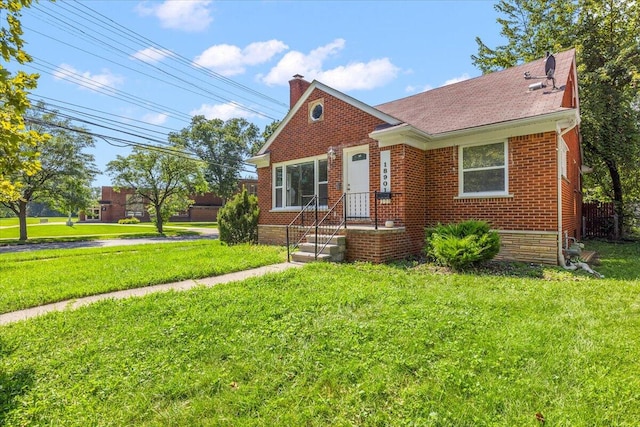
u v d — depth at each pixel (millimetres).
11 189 3398
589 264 8617
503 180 8719
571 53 11156
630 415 2439
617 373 2961
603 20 16203
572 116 7523
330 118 11125
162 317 4562
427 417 2469
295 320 4309
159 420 2514
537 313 4488
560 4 17266
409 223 9398
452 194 9516
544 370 3031
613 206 16625
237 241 13797
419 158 9844
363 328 3980
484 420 2416
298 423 2439
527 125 8219
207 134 45969
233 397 2754
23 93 2920
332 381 2943
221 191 46500
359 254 8852
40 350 3658
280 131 12812
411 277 6680
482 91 11023
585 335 3738
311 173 11867
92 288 6273
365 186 10250
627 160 15516
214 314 4547
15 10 2818
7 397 2795
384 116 9711
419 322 4121
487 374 2988
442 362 3186
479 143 9047
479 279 6453
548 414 2459
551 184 7945
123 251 13398
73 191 25438
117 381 2992
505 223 8609
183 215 51562
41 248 17531
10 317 4891
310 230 10664
